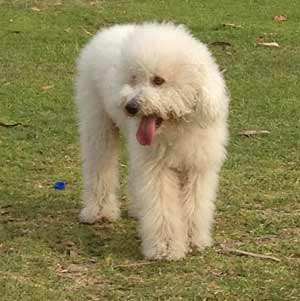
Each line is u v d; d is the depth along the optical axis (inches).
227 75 475.2
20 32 576.7
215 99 225.3
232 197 291.9
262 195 294.8
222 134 242.4
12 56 514.3
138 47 225.3
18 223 271.9
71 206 290.5
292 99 428.8
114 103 239.9
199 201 246.2
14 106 409.7
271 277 225.8
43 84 452.1
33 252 243.3
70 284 222.2
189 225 247.0
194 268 231.6
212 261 236.8
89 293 216.5
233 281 222.2
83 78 278.2
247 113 402.9
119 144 282.4
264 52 534.9
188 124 231.6
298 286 219.5
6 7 649.0
